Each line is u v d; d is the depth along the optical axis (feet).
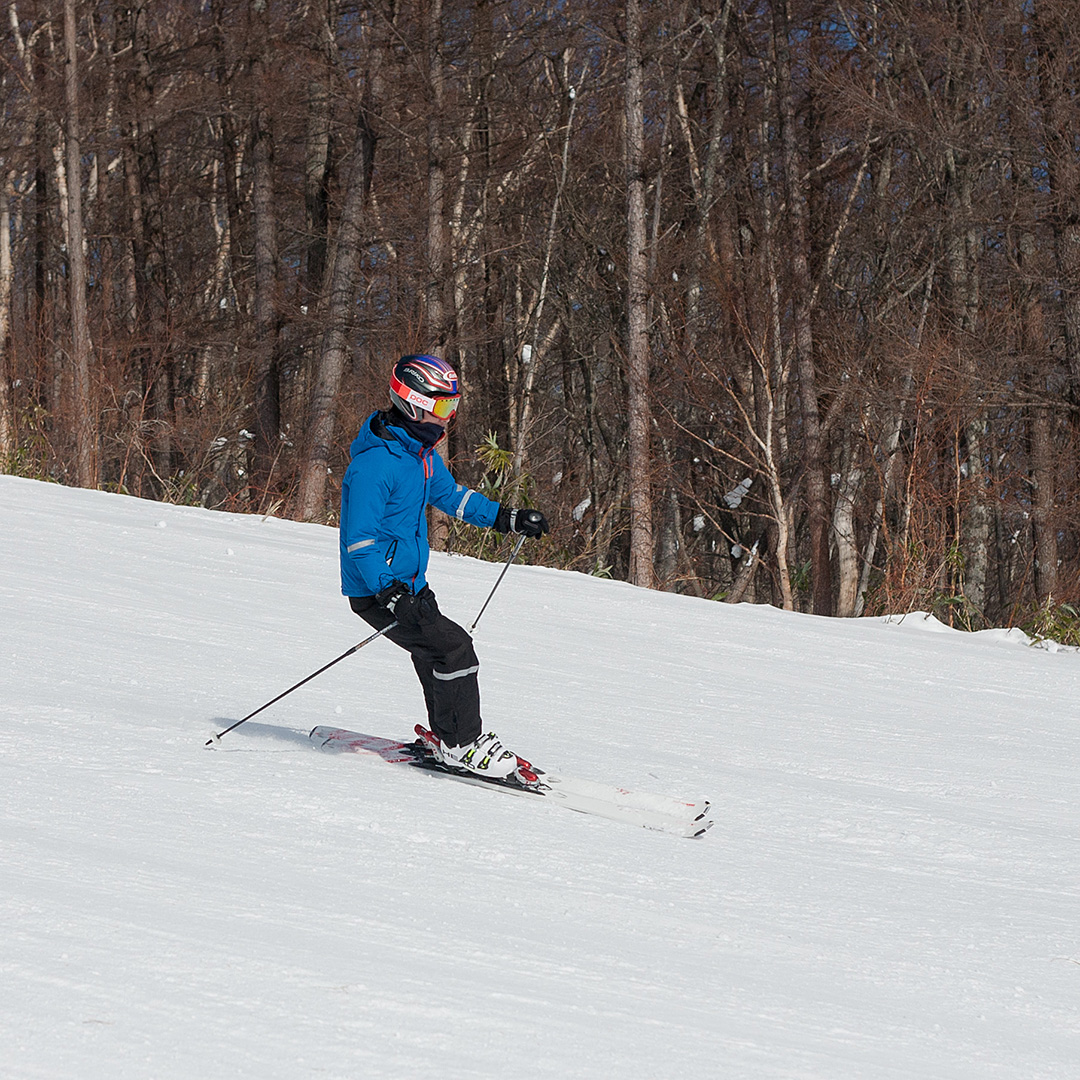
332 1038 16.62
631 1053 17.80
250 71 184.85
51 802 28.19
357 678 53.11
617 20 168.25
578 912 25.99
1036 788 47.65
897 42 164.45
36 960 17.93
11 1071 14.58
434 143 158.10
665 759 44.93
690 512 228.43
